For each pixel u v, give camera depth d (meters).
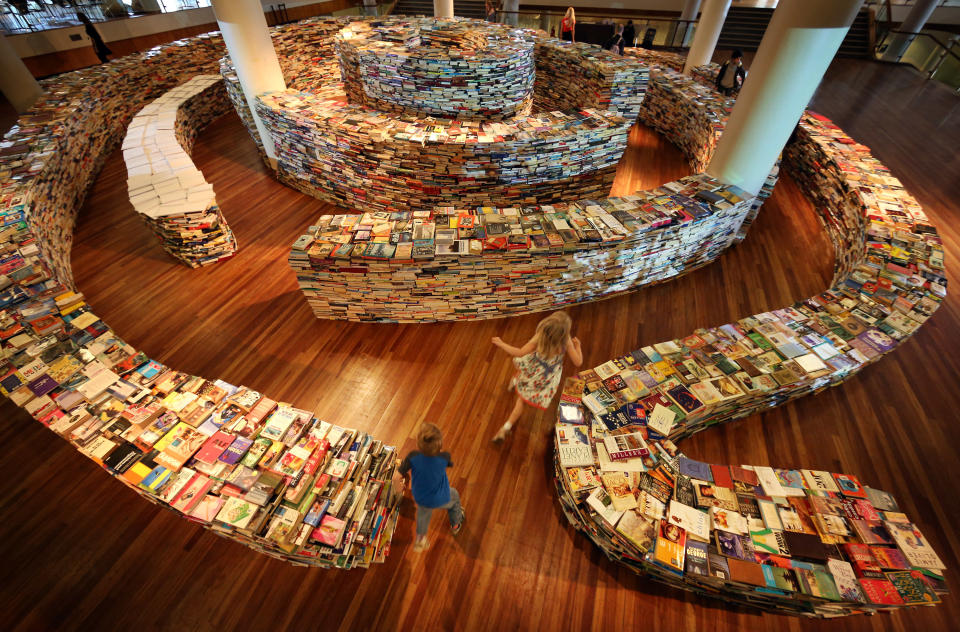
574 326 3.96
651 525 2.26
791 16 3.00
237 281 4.42
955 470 2.91
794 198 5.66
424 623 2.28
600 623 2.28
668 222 3.65
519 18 10.73
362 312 3.88
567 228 3.59
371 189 5.22
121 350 2.87
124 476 2.27
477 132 4.62
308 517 2.27
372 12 14.69
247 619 2.29
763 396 2.98
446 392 3.41
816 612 2.18
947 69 9.32
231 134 7.52
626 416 2.73
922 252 3.83
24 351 2.82
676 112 6.95
